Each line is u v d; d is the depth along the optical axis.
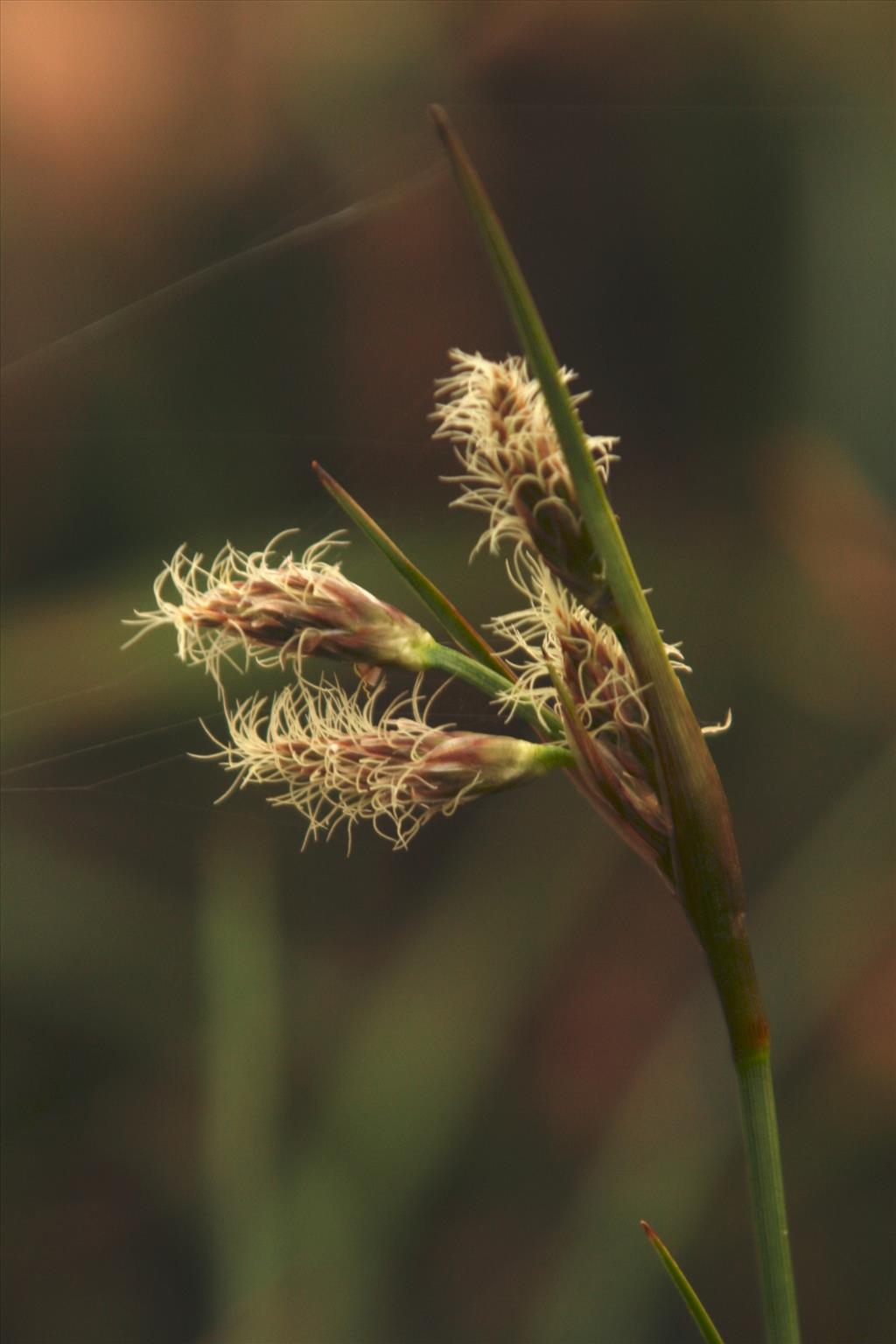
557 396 0.26
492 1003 0.41
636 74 0.54
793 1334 0.26
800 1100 0.45
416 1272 0.41
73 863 0.46
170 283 0.54
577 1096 0.45
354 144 0.55
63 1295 0.44
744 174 0.53
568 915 0.44
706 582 0.50
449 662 0.27
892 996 0.45
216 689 0.40
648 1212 0.37
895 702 0.49
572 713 0.26
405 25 0.55
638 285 0.54
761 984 0.45
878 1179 0.44
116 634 0.42
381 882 0.48
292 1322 0.35
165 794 0.43
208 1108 0.37
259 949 0.39
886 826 0.46
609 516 0.26
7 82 0.53
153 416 0.49
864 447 0.51
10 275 0.53
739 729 0.50
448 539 0.40
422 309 0.53
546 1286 0.38
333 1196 0.37
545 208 0.55
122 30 0.54
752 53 0.53
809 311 0.52
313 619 0.27
